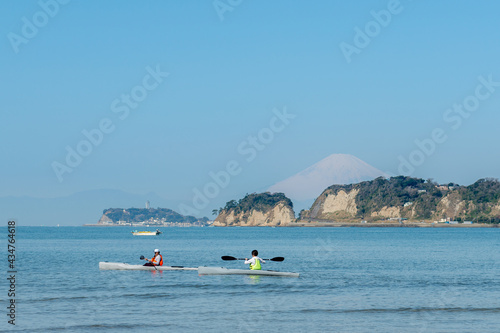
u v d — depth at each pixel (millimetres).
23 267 51844
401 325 25484
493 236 174125
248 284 38656
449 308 29531
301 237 169250
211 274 44250
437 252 82188
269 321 26188
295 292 35125
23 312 27953
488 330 24609
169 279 41219
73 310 28516
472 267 54219
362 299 32406
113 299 32000
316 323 25844
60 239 154125
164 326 25047
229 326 25125
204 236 189125
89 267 51500
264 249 94000
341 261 62562
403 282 40656
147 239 154250
